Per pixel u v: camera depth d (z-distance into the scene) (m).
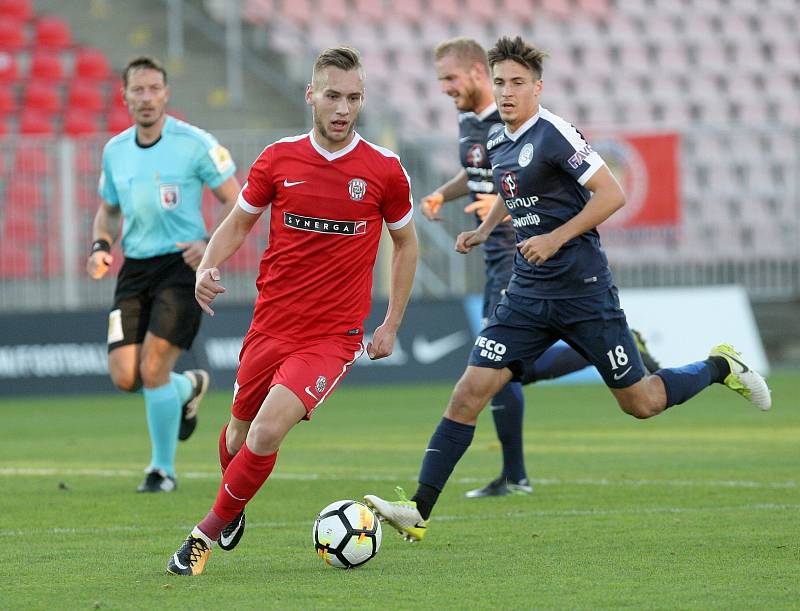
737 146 75.50
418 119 83.88
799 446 37.94
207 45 82.88
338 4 88.19
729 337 67.06
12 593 18.00
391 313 20.89
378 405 53.38
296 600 17.30
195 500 28.22
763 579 18.47
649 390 23.45
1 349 59.53
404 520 20.84
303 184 19.73
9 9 79.00
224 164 30.59
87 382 60.12
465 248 26.70
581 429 43.59
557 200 22.59
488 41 90.44
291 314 20.00
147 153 30.33
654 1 94.81
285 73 83.31
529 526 23.94
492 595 17.53
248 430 20.52
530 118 22.69
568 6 93.31
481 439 41.69
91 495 29.12
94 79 76.94
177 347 30.03
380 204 20.27
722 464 33.75
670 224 67.50
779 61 95.50
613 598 17.23
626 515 25.11
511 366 22.73
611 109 89.69
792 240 71.81
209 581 18.81
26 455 37.94
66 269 62.38
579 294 22.55
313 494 28.88
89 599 17.53
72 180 62.31
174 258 30.25
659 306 66.50
